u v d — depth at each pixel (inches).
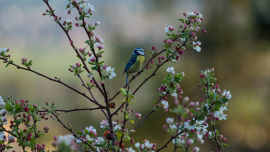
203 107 135.5
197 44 153.3
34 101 906.7
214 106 133.6
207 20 681.0
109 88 636.7
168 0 692.7
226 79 672.4
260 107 670.5
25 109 124.5
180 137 126.6
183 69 644.1
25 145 121.9
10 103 123.7
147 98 605.3
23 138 123.6
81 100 749.9
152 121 598.5
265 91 677.9
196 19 154.9
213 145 624.7
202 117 130.6
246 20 681.6
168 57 160.4
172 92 145.0
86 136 140.6
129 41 676.7
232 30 673.0
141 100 606.5
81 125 668.1
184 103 103.7
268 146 663.8
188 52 654.5
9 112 122.3
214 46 670.5
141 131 596.4
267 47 677.3
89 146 138.1
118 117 526.9
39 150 130.2
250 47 679.7
